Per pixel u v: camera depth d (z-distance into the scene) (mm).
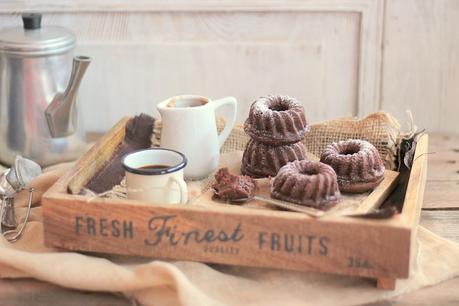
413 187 1001
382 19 1368
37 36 1167
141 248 950
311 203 973
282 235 919
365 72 1397
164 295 927
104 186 1062
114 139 1136
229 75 1406
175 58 1395
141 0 1354
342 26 1381
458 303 927
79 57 1140
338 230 908
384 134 1141
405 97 1413
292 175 980
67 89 1154
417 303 926
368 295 927
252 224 921
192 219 930
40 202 1101
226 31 1383
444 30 1371
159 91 1413
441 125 1428
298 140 1064
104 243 956
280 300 922
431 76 1399
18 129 1185
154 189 981
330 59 1399
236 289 935
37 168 1144
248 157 1090
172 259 962
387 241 901
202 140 1088
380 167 1049
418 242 1007
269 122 1054
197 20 1377
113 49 1385
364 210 987
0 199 1100
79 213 950
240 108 1425
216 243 934
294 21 1378
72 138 1210
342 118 1191
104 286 926
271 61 1397
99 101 1416
